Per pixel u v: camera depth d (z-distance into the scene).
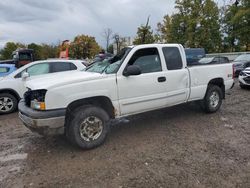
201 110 7.17
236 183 3.59
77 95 4.61
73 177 3.87
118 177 3.82
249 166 4.07
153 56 5.66
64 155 4.65
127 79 5.16
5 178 3.91
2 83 8.01
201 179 3.71
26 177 3.92
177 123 6.31
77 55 58.56
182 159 4.34
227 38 32.38
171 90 5.84
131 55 5.29
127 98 5.19
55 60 8.95
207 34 31.97
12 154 4.78
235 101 8.74
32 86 4.65
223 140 5.16
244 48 32.66
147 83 5.41
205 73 6.61
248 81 11.06
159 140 5.23
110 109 5.09
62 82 4.53
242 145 4.89
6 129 6.39
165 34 37.44
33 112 4.42
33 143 5.32
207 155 4.48
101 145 5.01
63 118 4.47
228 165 4.11
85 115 4.67
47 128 4.43
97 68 5.67
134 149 4.81
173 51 6.02
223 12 34.16
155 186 3.56
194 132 5.66
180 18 33.31
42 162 4.40
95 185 3.64
